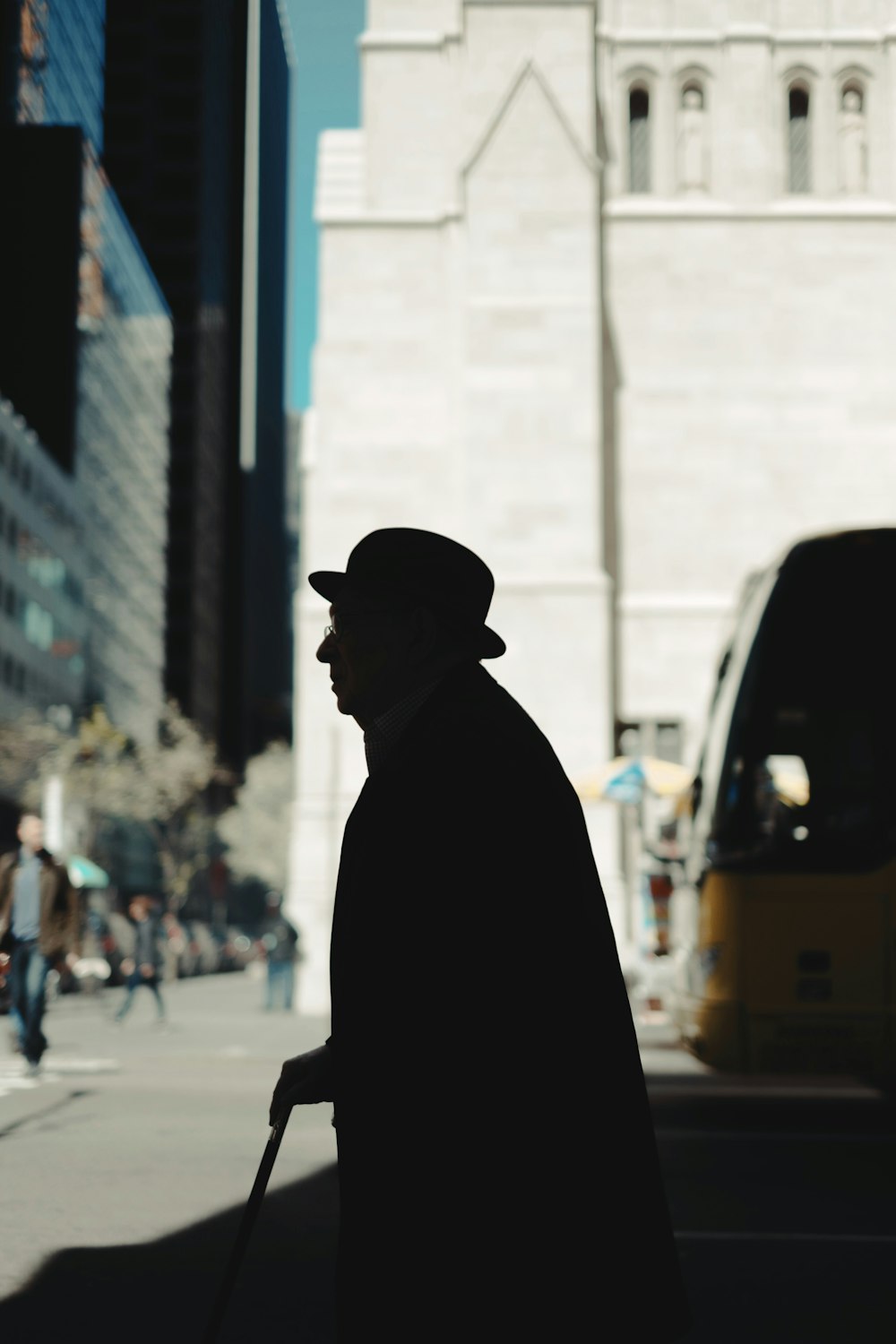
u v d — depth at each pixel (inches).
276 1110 126.8
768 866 421.7
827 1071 420.8
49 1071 609.9
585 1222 101.1
